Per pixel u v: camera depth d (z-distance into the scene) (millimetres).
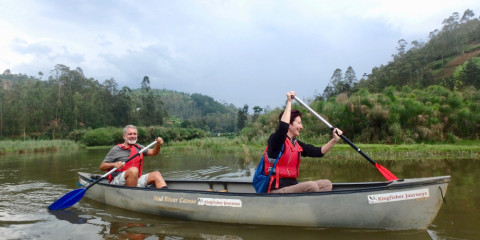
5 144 21828
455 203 3934
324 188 3445
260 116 21969
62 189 5637
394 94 17641
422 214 3061
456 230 3000
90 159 12547
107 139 33188
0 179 6859
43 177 7145
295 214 3236
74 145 25797
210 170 7727
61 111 48281
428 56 65938
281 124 3189
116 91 61156
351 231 3100
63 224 3555
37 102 48562
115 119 57094
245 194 3375
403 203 3041
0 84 60438
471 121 15367
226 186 4555
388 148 11227
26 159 12812
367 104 15633
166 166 8773
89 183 4805
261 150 13828
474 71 38438
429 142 14594
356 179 5777
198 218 3615
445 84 39844
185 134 42531
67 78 55375
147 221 3660
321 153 3607
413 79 53906
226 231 3230
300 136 16484
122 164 4469
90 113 52719
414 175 6031
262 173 3453
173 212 3748
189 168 8195
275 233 3121
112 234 3193
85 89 58719
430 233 2955
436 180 3059
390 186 3041
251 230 3238
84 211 4133
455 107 16297
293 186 3336
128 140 4812
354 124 15898
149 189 3939
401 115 15305
